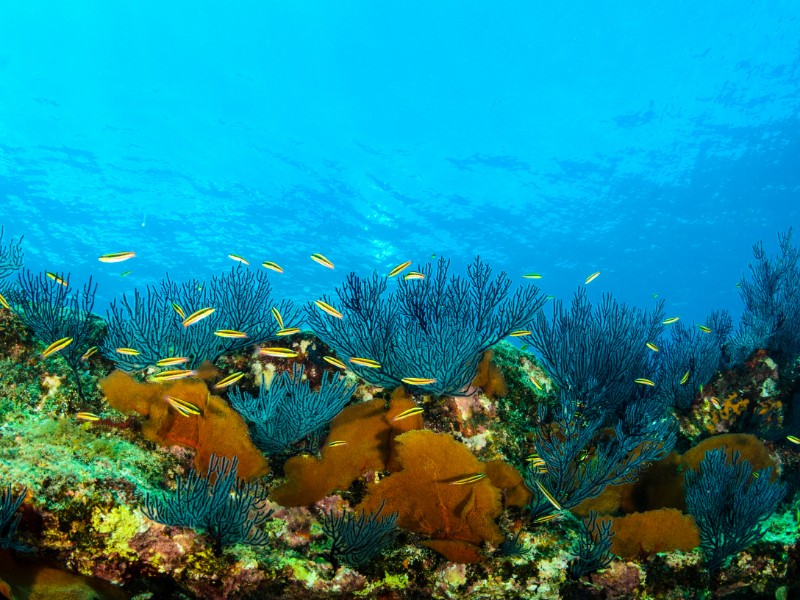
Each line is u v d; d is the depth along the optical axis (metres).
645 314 7.33
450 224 45.12
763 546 4.67
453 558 3.96
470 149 42.22
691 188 44.31
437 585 3.90
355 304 5.52
